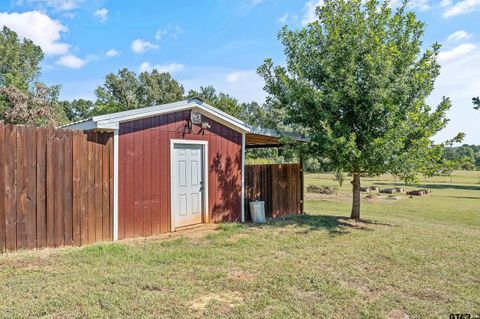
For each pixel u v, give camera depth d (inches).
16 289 151.4
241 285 166.6
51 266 185.8
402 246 257.1
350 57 324.2
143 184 276.2
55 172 225.8
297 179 446.0
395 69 331.3
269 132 371.6
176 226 301.3
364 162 326.0
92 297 144.4
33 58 1334.9
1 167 203.5
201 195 326.6
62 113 1115.9
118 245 233.8
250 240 264.2
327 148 325.1
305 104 344.5
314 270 192.9
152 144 283.4
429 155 329.1
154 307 138.2
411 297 159.6
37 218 217.0
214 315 133.8
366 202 687.1
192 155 318.3
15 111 711.7
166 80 1198.3
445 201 726.5
